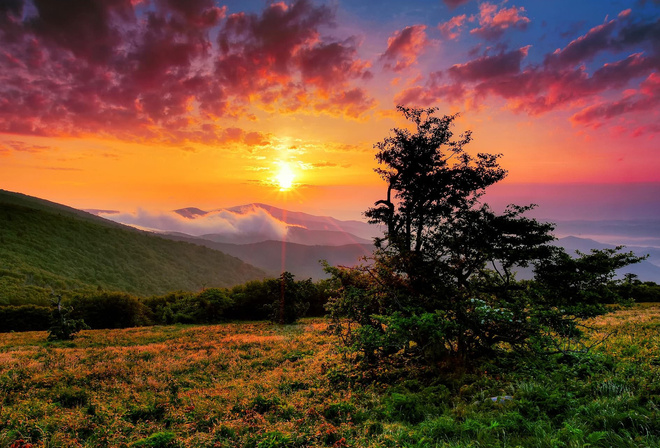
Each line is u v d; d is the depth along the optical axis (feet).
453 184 47.11
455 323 40.06
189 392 43.96
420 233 49.19
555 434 22.11
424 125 48.91
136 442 26.86
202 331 138.41
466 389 32.83
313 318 191.52
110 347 91.86
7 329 185.06
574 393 28.35
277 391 42.06
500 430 23.61
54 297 111.96
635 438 19.88
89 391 44.37
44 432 29.86
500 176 46.62
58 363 63.98
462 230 45.11
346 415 31.37
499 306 42.50
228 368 59.77
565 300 42.22
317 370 52.13
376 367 45.24
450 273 45.65
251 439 27.32
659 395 24.57
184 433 29.91
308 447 25.13
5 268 483.92
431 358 42.34
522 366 37.17
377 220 51.98
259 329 140.26
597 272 41.73
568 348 40.68
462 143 48.80
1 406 37.73
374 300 49.19
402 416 30.09
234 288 243.60
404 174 48.85
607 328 64.54
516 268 45.14
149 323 217.97
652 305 127.85
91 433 31.30
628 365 32.68
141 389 46.44
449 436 24.71
